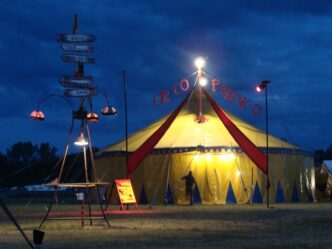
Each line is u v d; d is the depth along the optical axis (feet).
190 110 127.24
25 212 89.76
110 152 122.31
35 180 254.88
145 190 114.52
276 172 117.08
